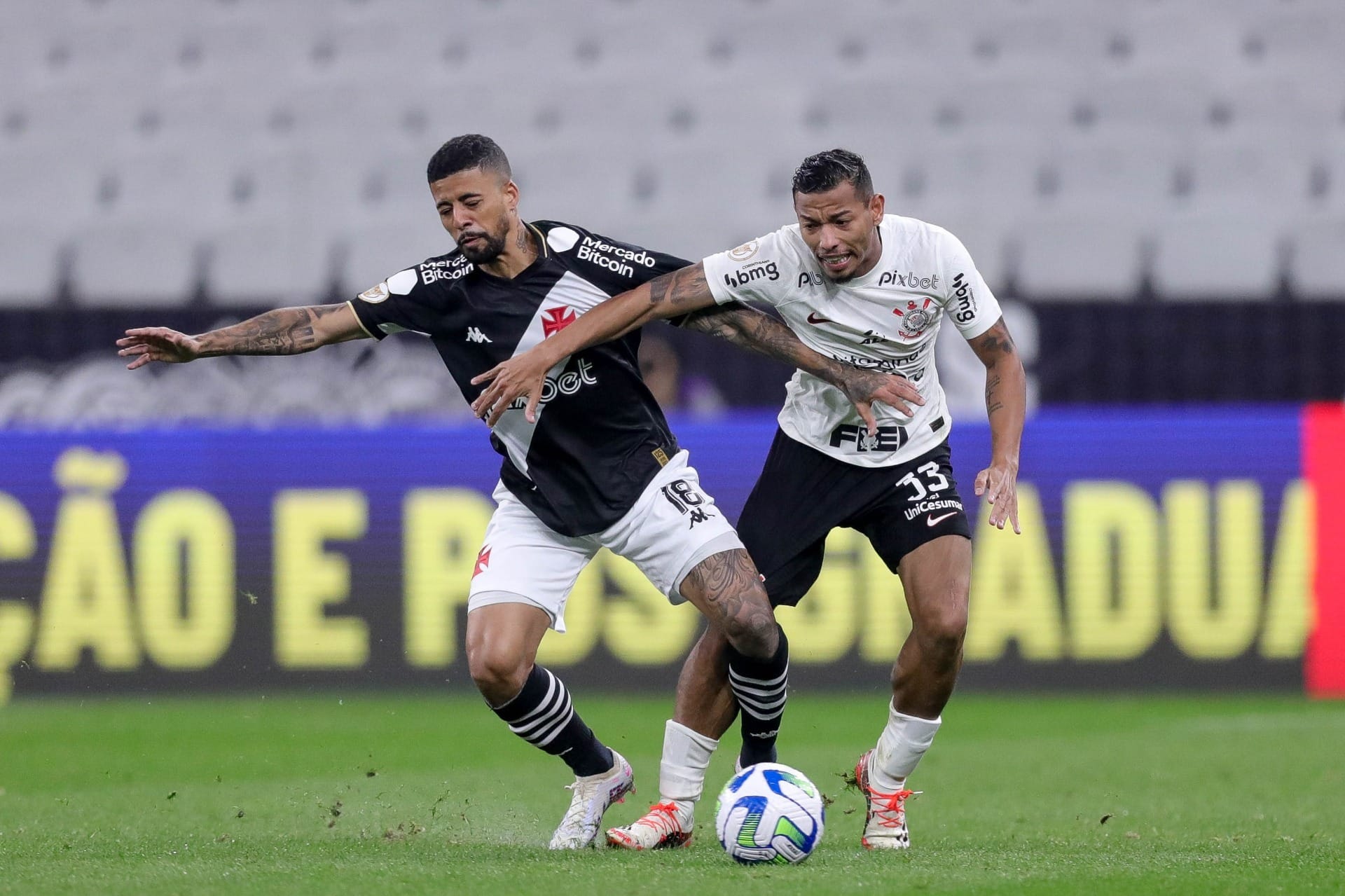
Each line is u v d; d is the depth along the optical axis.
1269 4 50.50
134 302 42.16
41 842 16.64
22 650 33.81
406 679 33.91
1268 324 34.78
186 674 33.84
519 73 51.09
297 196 48.16
